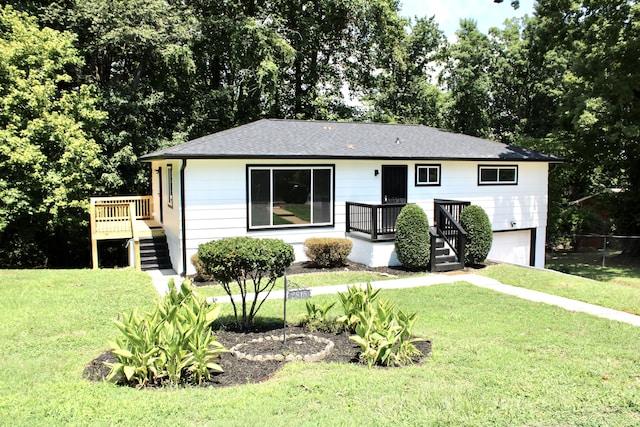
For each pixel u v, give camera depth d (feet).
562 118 65.36
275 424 13.15
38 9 60.90
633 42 51.62
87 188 58.44
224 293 33.71
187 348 17.13
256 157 41.39
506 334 23.24
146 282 36.14
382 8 82.58
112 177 63.62
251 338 21.90
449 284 36.29
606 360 19.53
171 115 73.05
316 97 87.71
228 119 77.10
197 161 41.16
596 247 78.48
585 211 74.74
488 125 100.63
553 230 73.05
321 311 23.95
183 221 41.06
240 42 72.90
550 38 60.08
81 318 25.91
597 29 55.26
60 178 52.54
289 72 89.56
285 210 44.83
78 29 63.21
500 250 56.34
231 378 17.24
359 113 95.35
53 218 54.03
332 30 87.35
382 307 19.89
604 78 54.24
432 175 51.21
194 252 41.68
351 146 48.47
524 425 13.60
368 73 93.91
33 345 21.53
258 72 72.84
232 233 42.83
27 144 49.93
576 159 70.33
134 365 16.39
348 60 92.32
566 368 18.44
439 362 18.92
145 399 14.87
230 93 79.00
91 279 36.27
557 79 92.79
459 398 15.14
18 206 50.01
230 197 42.52
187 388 16.03
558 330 24.20
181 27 65.51
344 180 47.21
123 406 14.30
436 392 15.64
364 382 16.43
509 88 98.68
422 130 61.67
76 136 54.95
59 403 14.53
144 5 62.95
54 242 64.23
